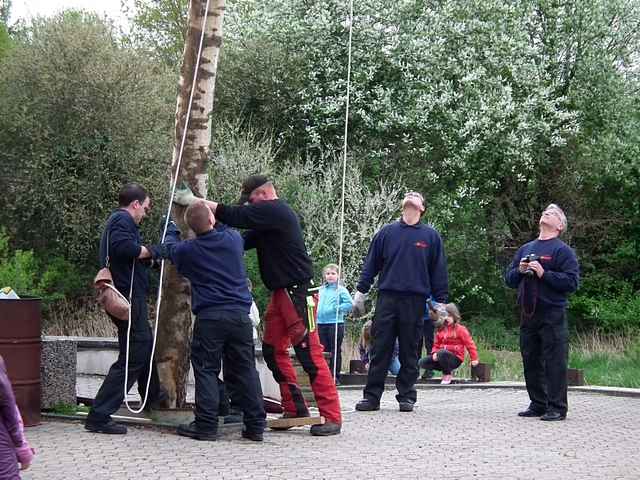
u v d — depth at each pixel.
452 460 8.09
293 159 27.92
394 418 10.85
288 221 9.14
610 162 29.55
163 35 30.75
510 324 30.05
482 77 28.25
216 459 7.85
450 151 28.17
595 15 29.52
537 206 30.64
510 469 7.71
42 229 23.72
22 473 7.09
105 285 8.93
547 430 9.98
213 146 25.02
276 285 9.29
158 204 23.72
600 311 29.34
